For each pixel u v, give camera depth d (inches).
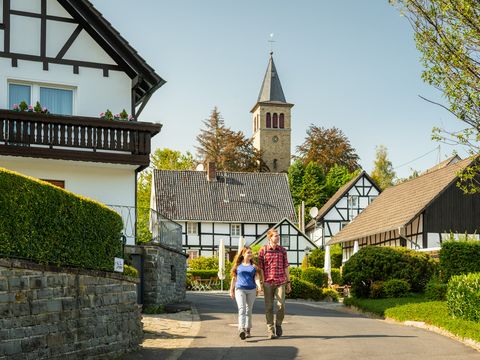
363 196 2527.1
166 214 2332.7
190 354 463.5
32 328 354.0
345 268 1008.9
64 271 393.7
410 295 934.4
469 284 621.0
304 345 501.4
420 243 1435.8
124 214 792.9
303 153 3629.4
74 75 848.3
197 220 2342.5
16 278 342.3
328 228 2504.9
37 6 839.1
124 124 821.2
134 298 503.5
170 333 568.7
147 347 497.7
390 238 1587.1
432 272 967.0
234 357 450.3
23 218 352.5
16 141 777.6
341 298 1268.5
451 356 456.8
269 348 486.9
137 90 929.5
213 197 2428.6
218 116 3622.0
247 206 2427.4
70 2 835.4
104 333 444.1
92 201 446.9
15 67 824.9
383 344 510.0
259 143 4050.2
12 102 829.8
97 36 856.3
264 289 536.4
